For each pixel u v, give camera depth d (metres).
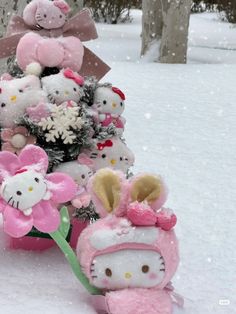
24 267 0.75
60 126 0.77
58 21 0.85
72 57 0.84
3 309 0.64
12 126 0.79
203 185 1.13
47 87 0.79
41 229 0.69
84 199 0.77
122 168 0.81
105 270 0.64
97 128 0.80
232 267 0.79
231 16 5.50
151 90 1.99
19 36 0.85
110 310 0.63
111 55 3.14
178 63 2.88
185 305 0.69
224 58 3.22
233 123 1.61
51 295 0.68
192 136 1.46
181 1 2.87
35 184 0.70
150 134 1.46
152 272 0.64
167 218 0.64
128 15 5.44
